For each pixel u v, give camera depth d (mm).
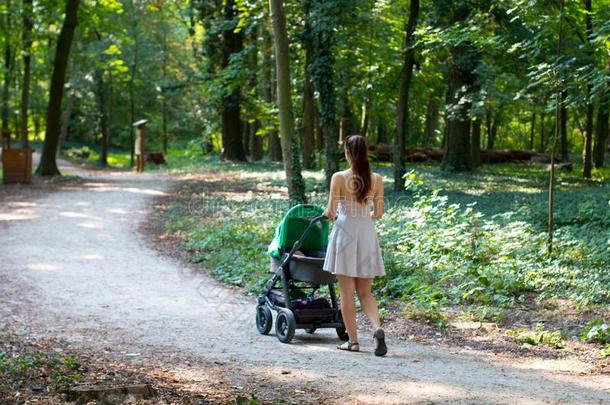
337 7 19922
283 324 7414
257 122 43438
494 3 17531
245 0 22625
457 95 23422
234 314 8891
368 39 27141
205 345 7090
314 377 5648
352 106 40469
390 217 14484
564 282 9906
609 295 9156
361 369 5973
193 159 44062
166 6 48312
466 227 11977
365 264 6746
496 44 14758
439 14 19812
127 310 9016
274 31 14852
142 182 26828
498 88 22484
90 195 21984
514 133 60281
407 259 10938
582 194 19391
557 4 11750
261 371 5879
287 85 15094
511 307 8906
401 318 8414
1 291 10000
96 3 29734
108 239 14812
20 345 6648
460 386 5340
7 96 37094
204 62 36344
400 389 5234
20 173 24969
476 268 10250
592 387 5422
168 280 11219
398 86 30453
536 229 13859
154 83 50062
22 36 29828
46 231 15422
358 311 8789
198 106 53844
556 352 6852
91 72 41281
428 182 24359
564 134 36031
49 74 42906
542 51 12172
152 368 5930
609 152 42844
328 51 21594
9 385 4984
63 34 28453
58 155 52406
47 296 9805
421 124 50938
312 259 7184
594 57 13305
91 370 5695
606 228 13617
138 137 35156
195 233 15031
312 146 29766
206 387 5285
